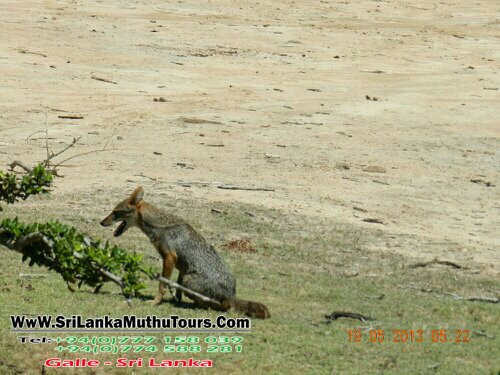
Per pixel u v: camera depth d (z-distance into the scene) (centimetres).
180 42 4712
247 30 5116
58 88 3666
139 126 3200
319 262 1881
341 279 1739
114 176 2527
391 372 1179
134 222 1378
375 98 3881
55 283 1548
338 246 2020
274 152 2978
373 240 2106
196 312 1373
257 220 2180
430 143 3269
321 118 3512
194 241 1379
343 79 4284
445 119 3634
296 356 1232
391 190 2636
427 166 2964
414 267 1905
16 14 4816
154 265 1692
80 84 3766
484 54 4994
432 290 1712
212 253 1387
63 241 936
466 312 1524
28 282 1541
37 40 4366
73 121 3212
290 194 2480
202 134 3123
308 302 1535
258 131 3247
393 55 4856
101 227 1981
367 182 2698
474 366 1223
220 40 4847
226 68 4309
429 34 5409
